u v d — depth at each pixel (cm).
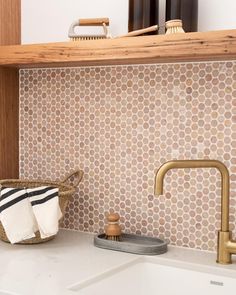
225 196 135
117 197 161
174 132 151
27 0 176
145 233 157
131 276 139
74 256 142
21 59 154
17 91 177
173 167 127
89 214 167
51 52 149
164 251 146
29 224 146
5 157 174
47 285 117
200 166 130
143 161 156
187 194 150
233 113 142
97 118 164
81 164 167
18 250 148
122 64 157
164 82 152
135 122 157
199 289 135
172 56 131
